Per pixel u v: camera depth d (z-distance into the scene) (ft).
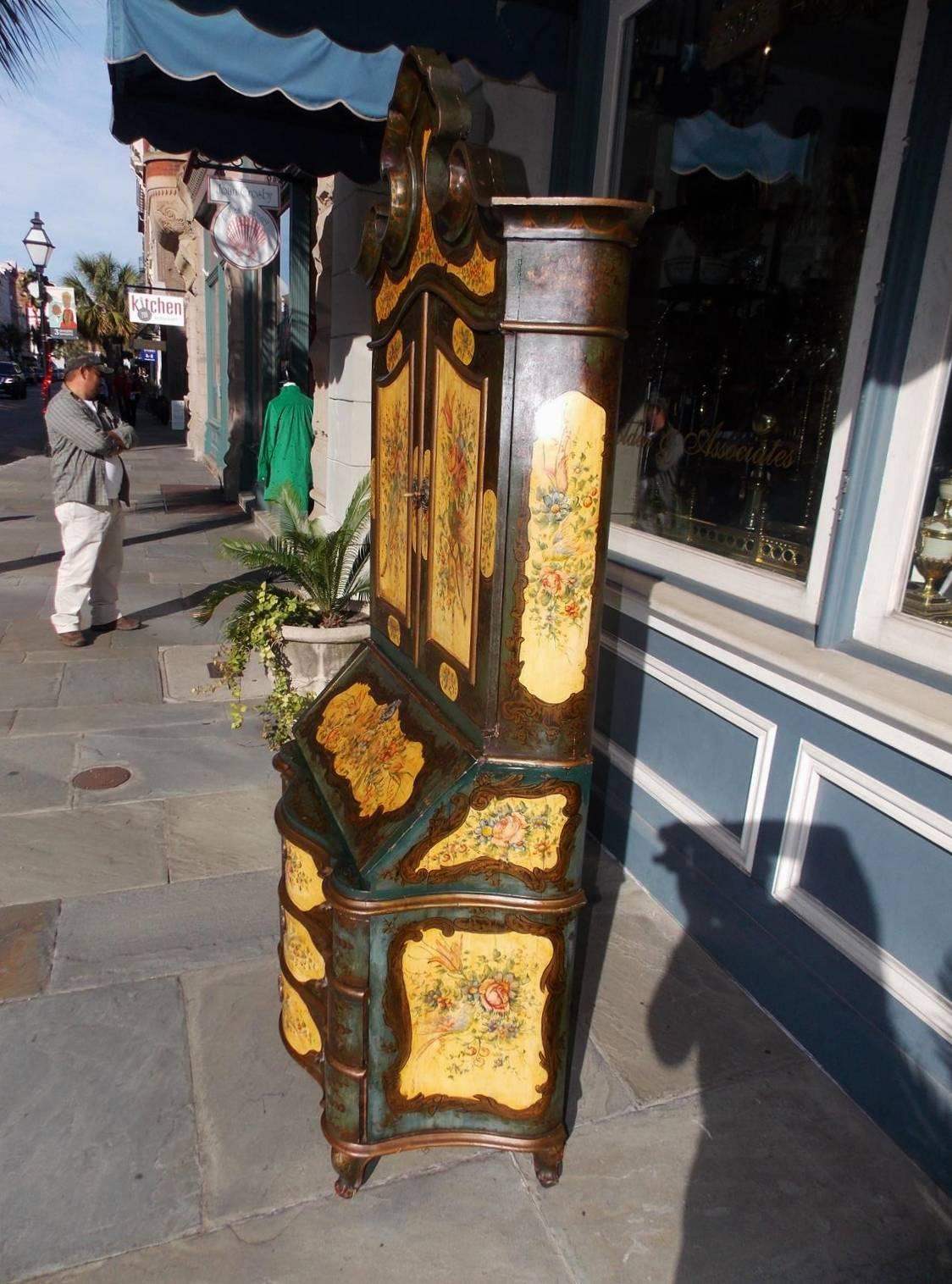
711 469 10.05
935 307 6.91
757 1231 6.17
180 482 44.14
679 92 10.33
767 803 8.27
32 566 24.08
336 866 5.81
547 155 12.23
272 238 23.85
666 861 9.73
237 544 13.33
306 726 7.95
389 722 6.86
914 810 6.68
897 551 7.38
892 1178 6.64
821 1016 7.63
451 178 5.41
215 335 45.55
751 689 8.36
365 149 15.83
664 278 10.85
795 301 8.72
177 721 14.32
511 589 5.38
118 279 119.44
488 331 5.22
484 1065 6.15
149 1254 5.74
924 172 6.75
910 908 6.87
